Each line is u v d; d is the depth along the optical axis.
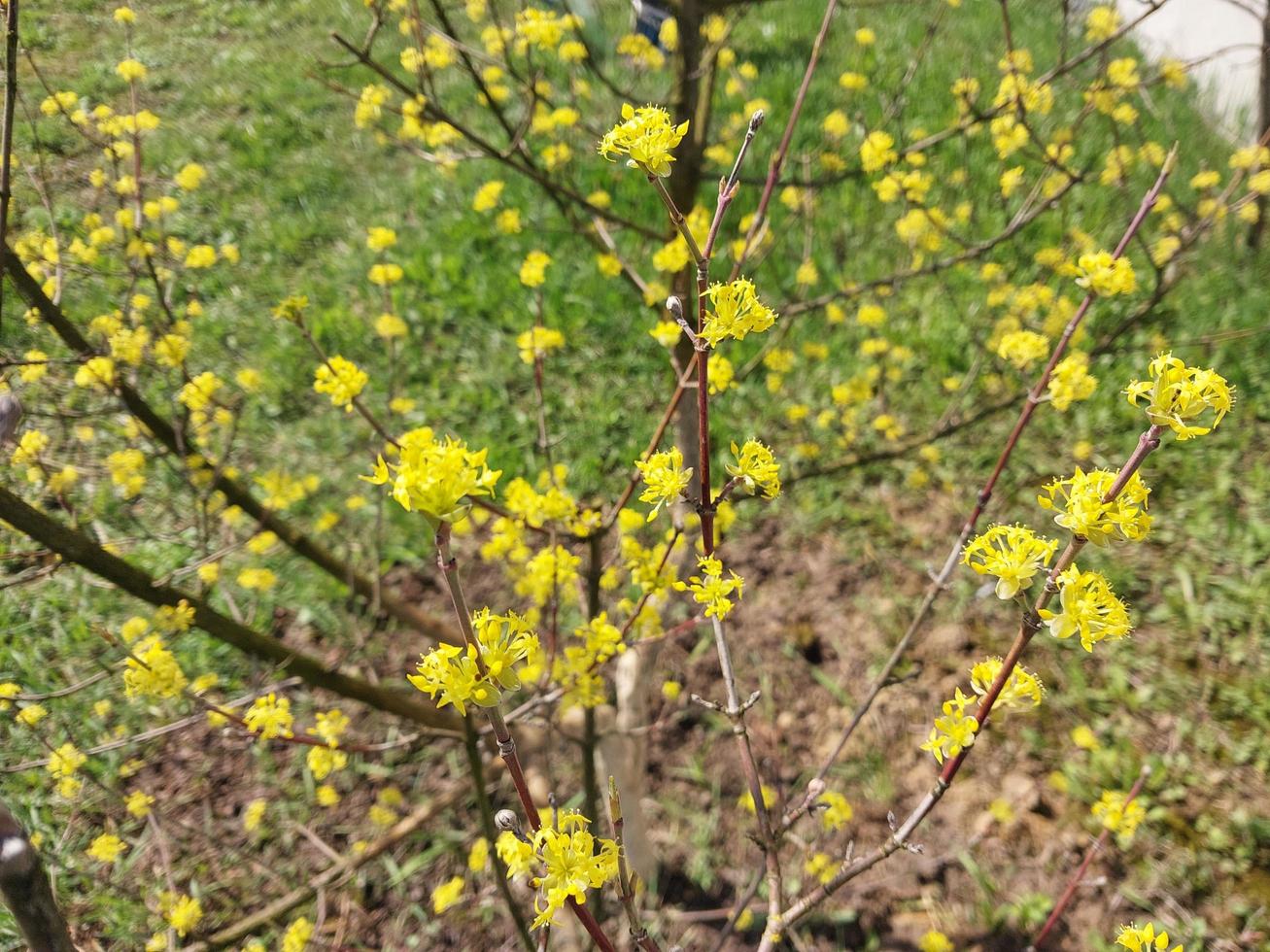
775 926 1.33
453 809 2.96
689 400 2.21
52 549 1.54
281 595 3.50
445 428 4.15
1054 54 5.96
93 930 2.64
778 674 3.32
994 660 1.10
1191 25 6.04
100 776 2.94
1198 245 4.33
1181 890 2.74
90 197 5.03
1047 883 2.78
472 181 5.26
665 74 5.32
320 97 6.07
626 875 1.02
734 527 3.80
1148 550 3.61
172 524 3.61
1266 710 3.10
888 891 2.79
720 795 3.03
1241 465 3.84
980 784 3.00
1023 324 3.04
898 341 4.33
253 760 3.06
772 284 4.43
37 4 6.97
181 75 6.33
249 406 4.18
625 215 4.87
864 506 3.85
